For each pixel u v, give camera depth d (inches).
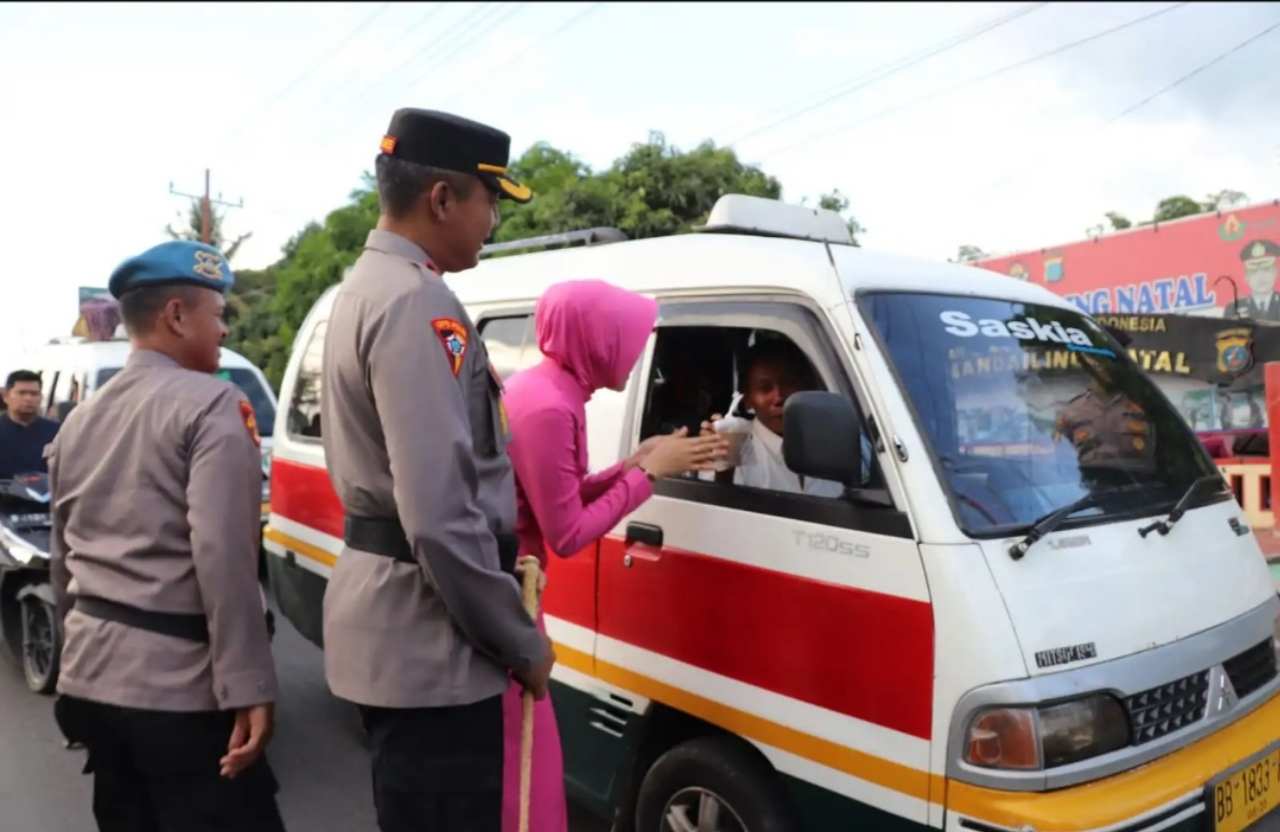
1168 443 117.4
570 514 93.2
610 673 115.6
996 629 83.4
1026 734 81.5
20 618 219.3
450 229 78.5
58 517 92.7
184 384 85.9
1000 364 106.3
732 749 103.3
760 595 99.2
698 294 116.1
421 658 73.8
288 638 243.0
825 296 101.6
